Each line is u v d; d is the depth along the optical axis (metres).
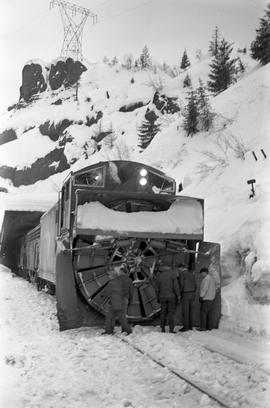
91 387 6.41
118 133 79.75
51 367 7.49
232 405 5.60
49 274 15.10
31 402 5.81
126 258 11.22
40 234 18.56
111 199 11.14
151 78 90.38
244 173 18.62
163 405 5.75
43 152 86.81
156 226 11.05
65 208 12.15
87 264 11.12
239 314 10.91
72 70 105.19
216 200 17.61
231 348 8.68
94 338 9.71
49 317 12.52
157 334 9.99
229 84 50.88
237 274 12.56
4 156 86.88
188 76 77.94
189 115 40.06
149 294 11.39
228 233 13.73
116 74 99.56
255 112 35.53
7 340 9.57
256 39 43.06
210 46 55.22
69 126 90.31
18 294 18.73
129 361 7.88
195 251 11.59
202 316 10.91
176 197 11.43
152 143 45.25
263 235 11.94
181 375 6.88
